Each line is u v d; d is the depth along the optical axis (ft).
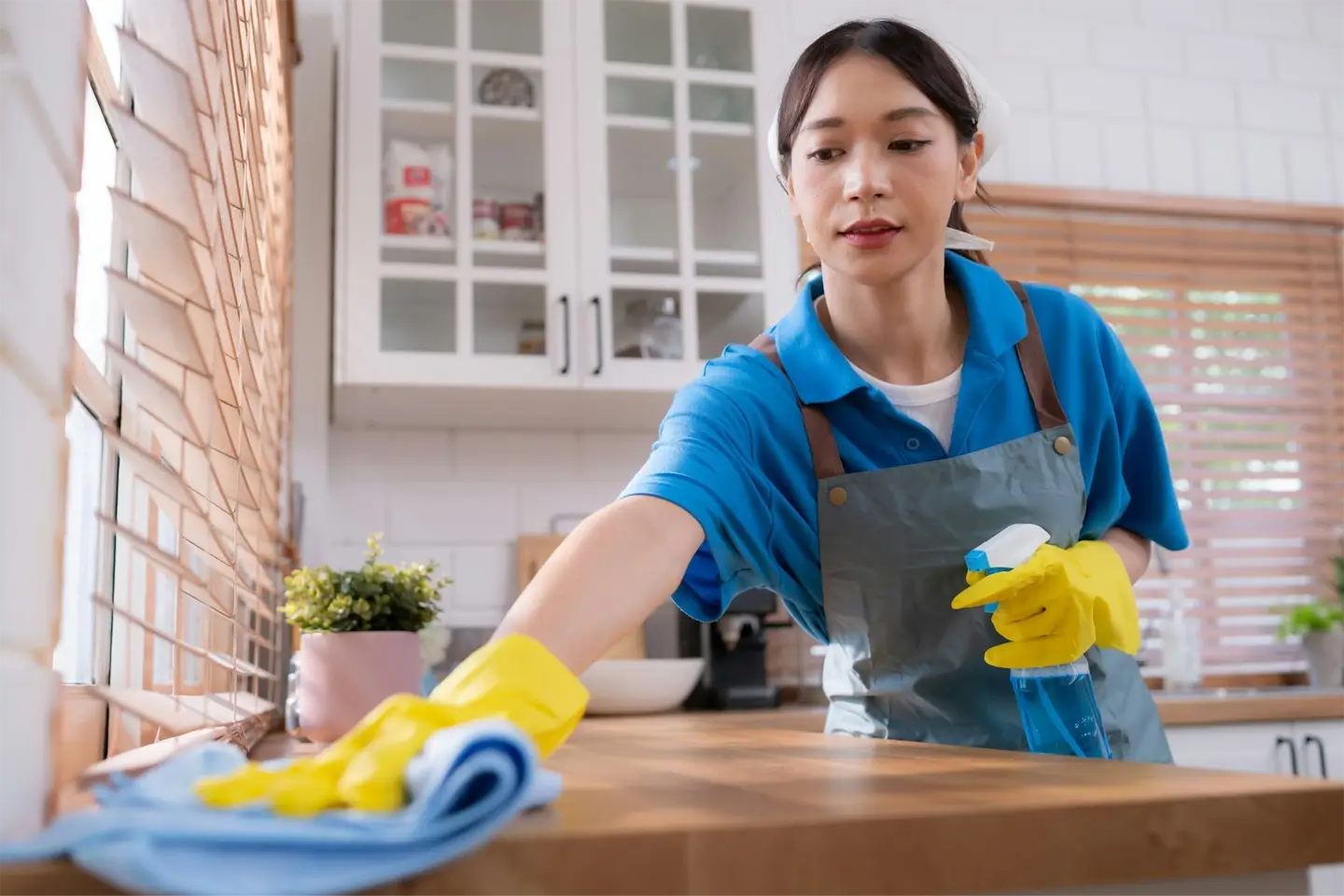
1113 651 4.13
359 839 1.44
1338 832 1.95
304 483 8.08
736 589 3.91
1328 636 9.80
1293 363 10.73
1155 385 10.42
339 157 7.86
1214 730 8.03
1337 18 11.28
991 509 3.99
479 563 8.70
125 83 3.49
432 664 7.57
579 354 8.01
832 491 4.01
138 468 2.05
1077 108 10.45
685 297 8.30
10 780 1.55
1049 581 3.46
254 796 1.62
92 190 3.50
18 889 1.43
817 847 1.71
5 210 1.54
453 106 8.15
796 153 3.72
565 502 8.95
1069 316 4.38
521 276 8.02
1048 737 3.45
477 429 8.89
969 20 10.28
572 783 2.36
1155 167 10.57
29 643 1.67
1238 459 10.41
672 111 8.55
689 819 1.75
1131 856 1.85
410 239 7.91
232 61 2.87
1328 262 10.97
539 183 8.30
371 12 8.05
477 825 1.52
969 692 4.01
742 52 8.80
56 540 1.80
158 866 1.33
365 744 1.79
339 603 4.03
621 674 7.27
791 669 8.96
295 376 8.14
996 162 10.14
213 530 2.52
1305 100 11.11
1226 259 10.73
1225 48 10.96
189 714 2.46
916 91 3.53
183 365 2.22
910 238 3.58
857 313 4.09
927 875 1.75
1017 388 4.18
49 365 1.74
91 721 2.81
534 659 2.11
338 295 7.68
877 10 10.00
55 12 1.77
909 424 4.05
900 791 2.07
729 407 3.82
